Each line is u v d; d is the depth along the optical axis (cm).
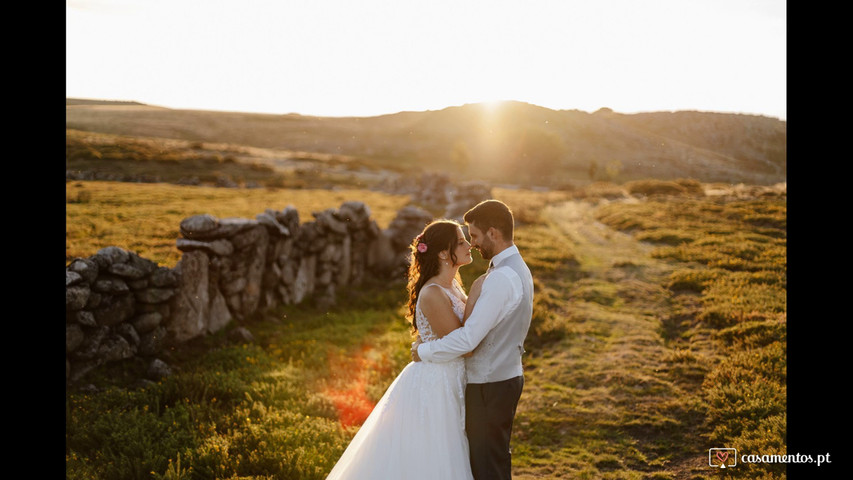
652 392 744
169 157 5881
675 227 2225
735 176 10269
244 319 1066
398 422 370
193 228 959
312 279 1366
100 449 532
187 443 532
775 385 692
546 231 2323
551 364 887
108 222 2052
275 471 501
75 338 712
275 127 16400
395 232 1777
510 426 366
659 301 1255
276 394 692
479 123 16675
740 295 1197
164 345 864
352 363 869
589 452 603
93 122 13662
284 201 3425
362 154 13750
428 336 366
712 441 604
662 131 14238
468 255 373
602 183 5925
